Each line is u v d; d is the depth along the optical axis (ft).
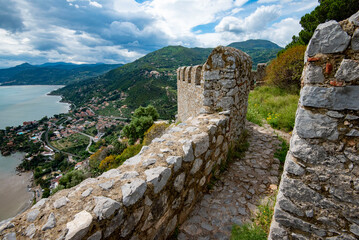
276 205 5.40
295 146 4.80
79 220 4.03
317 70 4.29
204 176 9.18
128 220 4.88
